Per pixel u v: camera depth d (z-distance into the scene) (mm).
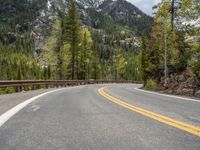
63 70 57562
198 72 23328
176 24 33781
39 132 5609
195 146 4441
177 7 34219
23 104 11031
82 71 72375
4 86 18703
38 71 120062
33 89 25812
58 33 53719
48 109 9500
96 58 92688
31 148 4367
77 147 4402
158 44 39781
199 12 25141
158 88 32562
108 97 15234
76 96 16125
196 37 25938
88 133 5492
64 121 6953
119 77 126062
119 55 122000
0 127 6180
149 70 40531
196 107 10438
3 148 4379
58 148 4352
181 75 28938
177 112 8711
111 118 7410
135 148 4328
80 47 61281
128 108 9727
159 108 9852
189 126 6141
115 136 5203
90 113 8438
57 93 19375
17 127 6164
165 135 5270
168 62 35500
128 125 6352
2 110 9188
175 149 4262
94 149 4277
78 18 58250
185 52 31609
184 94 22453
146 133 5461
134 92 21516
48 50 53938
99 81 66125
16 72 111312
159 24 37750
